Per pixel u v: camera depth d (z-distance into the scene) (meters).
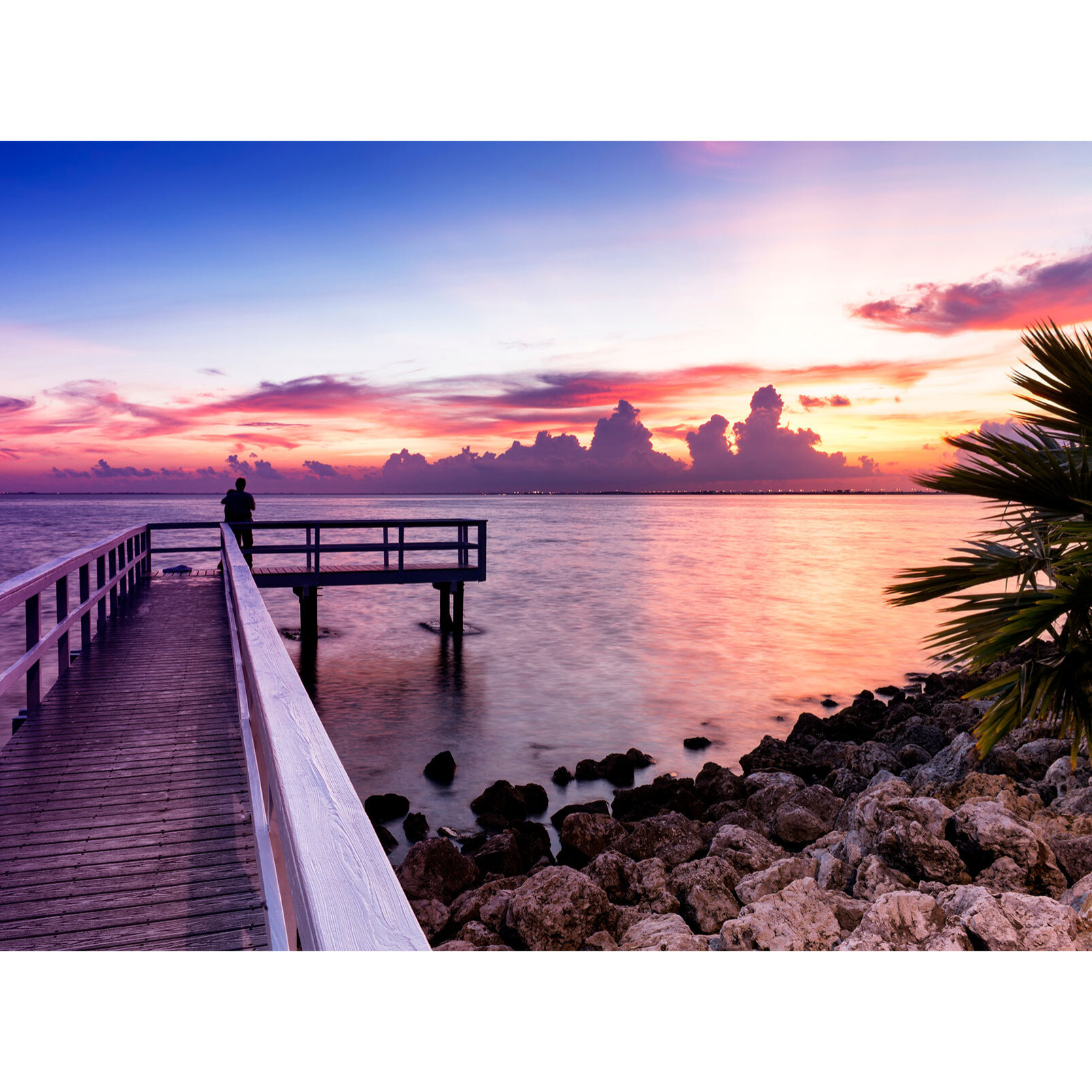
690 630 21.58
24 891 3.33
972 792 5.88
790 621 23.23
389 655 17.80
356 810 1.33
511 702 13.94
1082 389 3.93
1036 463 3.87
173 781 4.52
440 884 6.03
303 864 1.15
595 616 23.81
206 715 5.76
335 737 11.80
